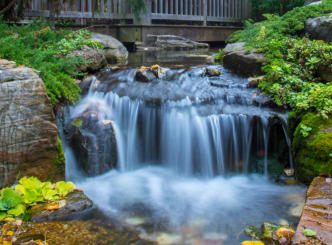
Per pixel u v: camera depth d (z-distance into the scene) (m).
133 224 3.50
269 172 4.94
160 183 4.67
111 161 4.92
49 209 3.46
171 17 11.35
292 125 4.99
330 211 3.14
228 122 5.02
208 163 5.04
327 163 4.09
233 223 3.59
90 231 3.26
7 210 3.35
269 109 5.29
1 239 2.97
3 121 3.57
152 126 5.20
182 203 4.07
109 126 4.95
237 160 5.10
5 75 3.56
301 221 2.98
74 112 5.10
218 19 12.76
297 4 10.98
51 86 4.80
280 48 6.61
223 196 4.29
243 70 6.59
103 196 4.17
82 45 6.45
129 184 4.60
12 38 5.26
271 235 3.21
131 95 5.39
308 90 5.40
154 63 7.61
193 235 3.35
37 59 4.95
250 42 7.82
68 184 3.85
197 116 5.06
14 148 3.68
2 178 3.66
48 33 6.34
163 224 3.55
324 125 4.46
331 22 6.97
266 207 3.96
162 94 5.46
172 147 5.15
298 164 4.51
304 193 4.22
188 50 10.80
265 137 4.99
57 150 4.03
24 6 7.22
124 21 10.59
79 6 8.98
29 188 3.61
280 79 5.75
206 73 6.48
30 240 2.99
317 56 5.91
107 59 8.15
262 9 12.67
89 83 5.79
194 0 12.02
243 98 5.48
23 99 3.66
